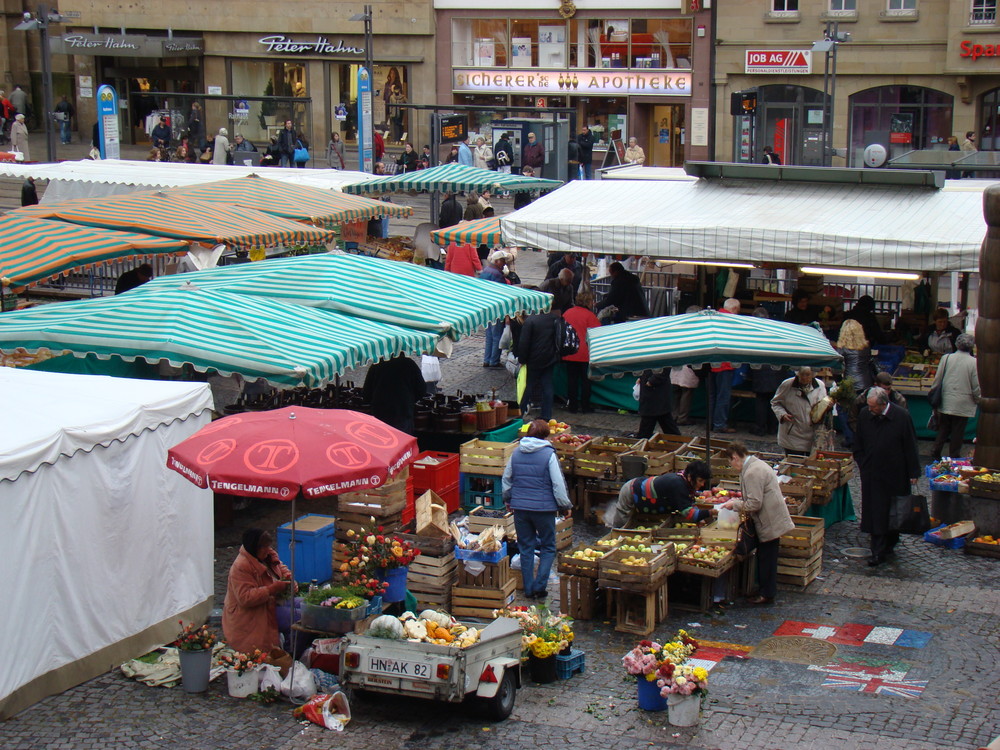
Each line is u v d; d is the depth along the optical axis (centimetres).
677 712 848
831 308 1825
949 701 891
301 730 847
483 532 1081
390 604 969
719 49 3912
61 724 843
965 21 3591
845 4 3750
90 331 1148
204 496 1033
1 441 834
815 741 828
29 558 853
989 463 1298
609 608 1049
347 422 880
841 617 1061
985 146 3709
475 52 4222
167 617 996
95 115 4475
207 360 1105
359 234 2547
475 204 2564
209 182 2158
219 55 4369
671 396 1457
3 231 1581
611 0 4034
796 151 3909
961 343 1465
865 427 1180
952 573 1172
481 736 841
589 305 1741
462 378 1922
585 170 3806
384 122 4319
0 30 4547
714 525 1139
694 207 1786
